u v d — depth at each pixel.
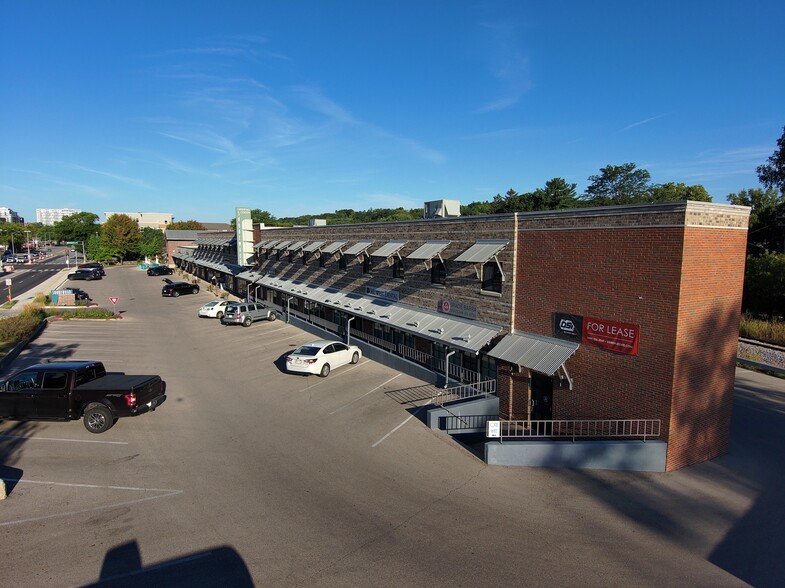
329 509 11.56
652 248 13.61
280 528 10.72
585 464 14.02
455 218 20.66
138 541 10.20
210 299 51.53
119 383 16.81
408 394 20.59
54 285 63.56
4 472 13.38
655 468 13.86
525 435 15.94
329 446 15.41
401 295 24.75
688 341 13.54
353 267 29.25
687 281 13.16
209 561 9.53
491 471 13.75
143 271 85.88
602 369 15.09
